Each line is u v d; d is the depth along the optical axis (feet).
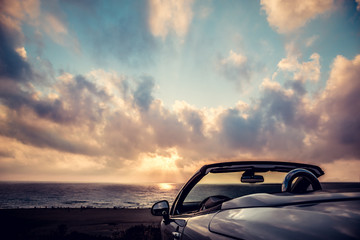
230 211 3.75
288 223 2.41
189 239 4.56
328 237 1.88
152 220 113.50
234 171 7.52
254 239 2.55
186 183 8.30
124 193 596.29
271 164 7.27
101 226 91.66
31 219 122.21
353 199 2.71
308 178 4.06
